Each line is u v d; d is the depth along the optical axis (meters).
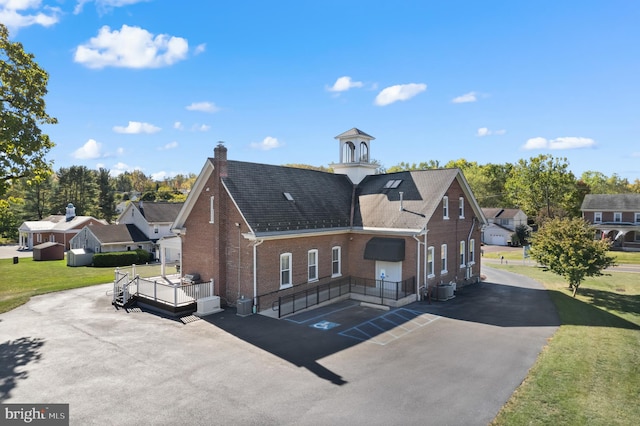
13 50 23.42
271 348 15.93
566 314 21.73
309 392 12.07
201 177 24.16
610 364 13.95
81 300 24.50
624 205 63.84
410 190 28.14
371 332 18.14
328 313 21.45
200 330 18.23
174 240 27.47
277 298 22.50
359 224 27.47
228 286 22.72
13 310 22.09
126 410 11.01
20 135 22.91
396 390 12.19
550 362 14.16
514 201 89.38
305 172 29.39
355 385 12.55
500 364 14.24
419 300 24.77
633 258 48.62
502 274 37.69
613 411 10.55
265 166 26.45
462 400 11.48
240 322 19.52
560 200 76.19
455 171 27.80
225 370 13.73
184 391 12.15
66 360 14.60
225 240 22.73
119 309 22.12
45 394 11.97
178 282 26.27
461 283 30.23
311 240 24.72
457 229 29.69
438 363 14.39
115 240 48.16
